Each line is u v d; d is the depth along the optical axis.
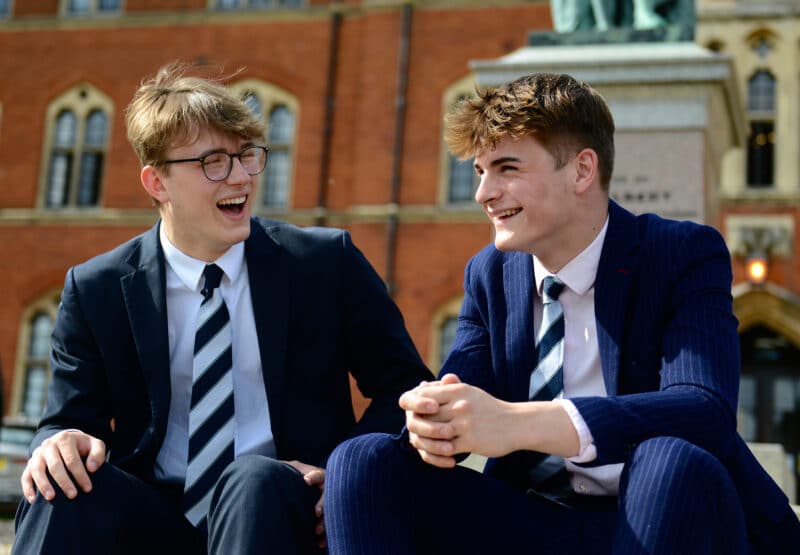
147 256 3.21
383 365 3.31
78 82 24.08
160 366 3.11
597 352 2.88
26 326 23.42
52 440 2.81
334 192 22.45
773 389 20.09
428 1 22.59
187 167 3.10
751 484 2.68
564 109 2.80
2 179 24.05
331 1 23.23
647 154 6.61
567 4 7.70
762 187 20.84
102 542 2.71
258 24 23.36
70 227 23.59
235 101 3.16
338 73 22.91
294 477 2.69
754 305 19.41
